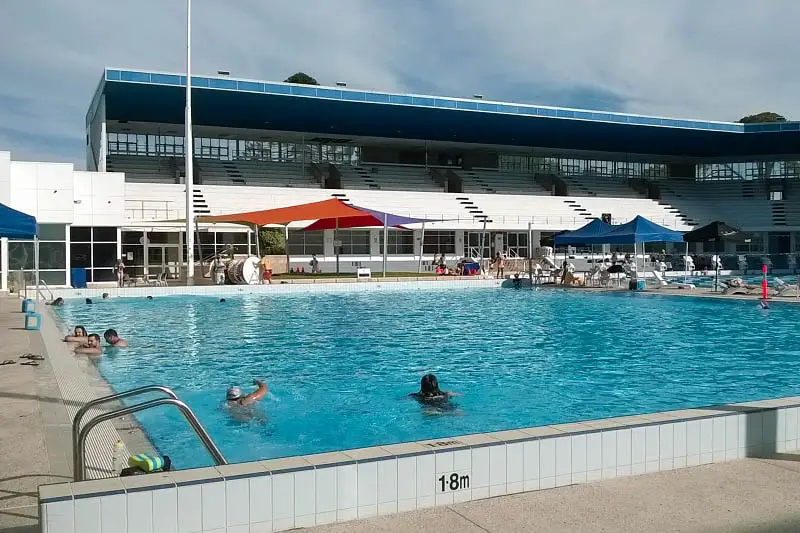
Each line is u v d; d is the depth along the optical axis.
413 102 41.88
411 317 17.95
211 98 38.81
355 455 4.14
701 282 31.23
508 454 4.41
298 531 3.83
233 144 48.56
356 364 11.05
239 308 20.44
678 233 25.72
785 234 52.06
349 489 3.99
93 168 41.97
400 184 49.94
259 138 49.38
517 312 19.08
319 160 51.12
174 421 7.23
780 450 5.31
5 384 8.27
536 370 10.41
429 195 46.22
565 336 14.14
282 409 7.98
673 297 22.70
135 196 38.41
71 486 3.57
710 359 11.27
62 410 6.90
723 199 57.78
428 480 4.19
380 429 7.18
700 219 52.06
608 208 50.22
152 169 44.53
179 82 36.25
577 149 56.31
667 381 9.52
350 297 24.45
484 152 55.94
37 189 25.48
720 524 3.85
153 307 20.75
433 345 13.02
